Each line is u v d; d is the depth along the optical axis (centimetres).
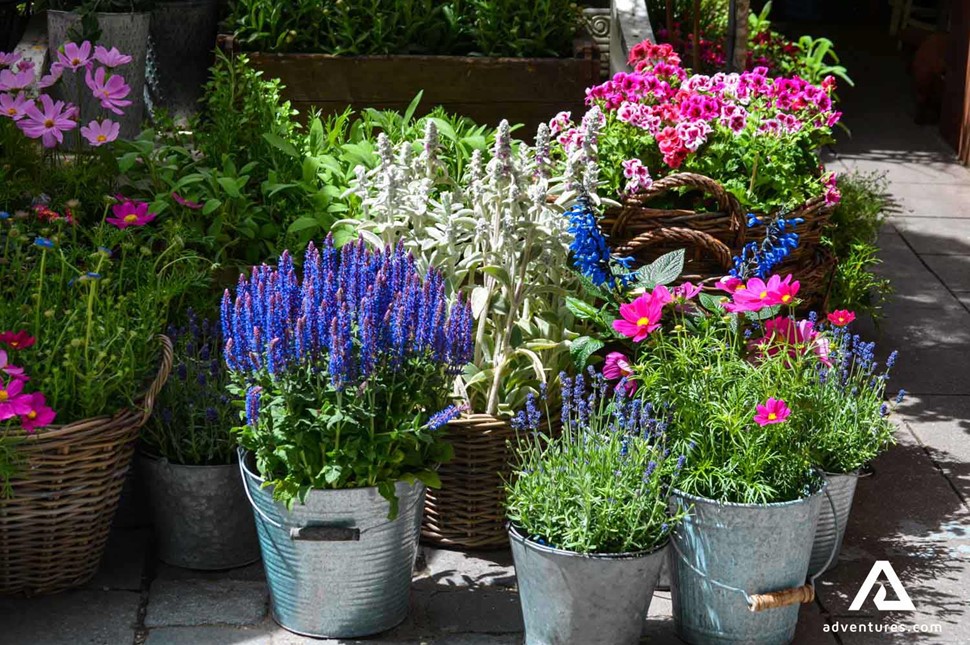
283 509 389
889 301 735
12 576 414
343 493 382
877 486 520
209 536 438
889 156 1066
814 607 432
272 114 570
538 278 462
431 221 470
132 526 473
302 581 396
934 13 1466
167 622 410
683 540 393
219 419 435
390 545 397
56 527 409
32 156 520
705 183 460
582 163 458
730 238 474
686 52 862
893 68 1385
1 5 738
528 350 443
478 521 453
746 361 432
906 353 660
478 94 728
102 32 611
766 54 871
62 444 393
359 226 467
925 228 877
